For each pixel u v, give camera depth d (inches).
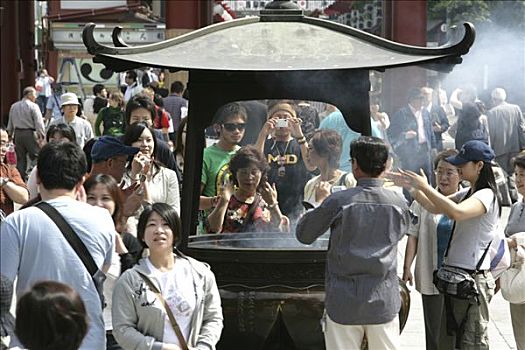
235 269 422.3
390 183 456.4
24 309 251.1
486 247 428.1
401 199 379.2
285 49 423.2
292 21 446.9
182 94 1117.7
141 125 472.7
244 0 1728.6
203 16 1630.2
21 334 252.4
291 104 484.1
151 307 353.7
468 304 430.3
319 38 434.0
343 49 424.5
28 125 1277.1
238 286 420.2
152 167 475.8
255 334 419.5
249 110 480.1
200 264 366.9
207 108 433.4
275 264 419.2
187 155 437.7
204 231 468.4
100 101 1237.1
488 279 430.9
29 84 2289.6
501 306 641.6
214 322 365.4
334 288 375.9
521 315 471.5
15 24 2027.6
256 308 416.5
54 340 250.5
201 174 449.1
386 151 377.1
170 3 1601.9
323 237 450.0
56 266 331.9
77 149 342.6
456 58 416.2
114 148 436.5
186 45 431.5
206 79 431.8
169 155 501.7
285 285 419.8
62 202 338.0
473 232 426.3
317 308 416.5
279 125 468.4
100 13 1993.1
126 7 2031.3
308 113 488.4
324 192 460.8
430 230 464.1
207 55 419.2
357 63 404.2
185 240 434.3
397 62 402.9
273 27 441.7
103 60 417.7
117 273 381.4
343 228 373.1
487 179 430.3
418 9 1601.9
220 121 477.7
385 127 1013.2
